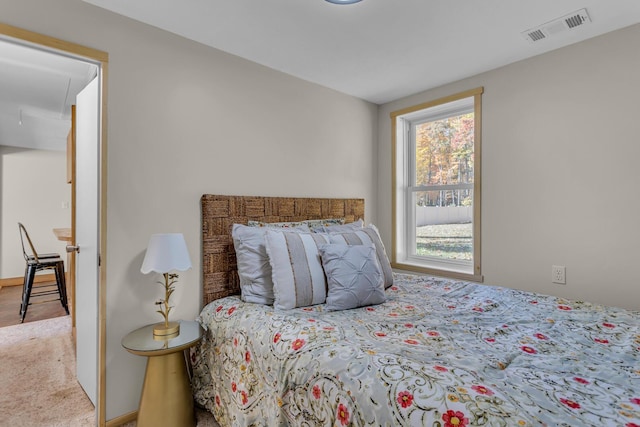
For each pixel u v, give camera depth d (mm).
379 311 1684
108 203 1714
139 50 1812
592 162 1987
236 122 2207
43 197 5188
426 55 2199
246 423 1444
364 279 1789
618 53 1889
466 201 2766
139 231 1811
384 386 955
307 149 2627
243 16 1761
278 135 2438
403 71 2451
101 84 1705
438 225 2951
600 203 1964
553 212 2146
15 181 4965
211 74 2092
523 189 2277
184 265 1679
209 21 1812
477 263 2520
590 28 1878
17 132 4227
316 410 1102
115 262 1736
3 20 1443
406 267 3004
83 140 2008
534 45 2070
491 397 846
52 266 3465
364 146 3084
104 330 1705
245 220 2189
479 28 1874
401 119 3131
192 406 1727
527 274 2268
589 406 835
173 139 1934
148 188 1842
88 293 1880
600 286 1969
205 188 2059
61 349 2646
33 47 1543
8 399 1947
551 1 1628
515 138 2309
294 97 2537
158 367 1635
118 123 1745
